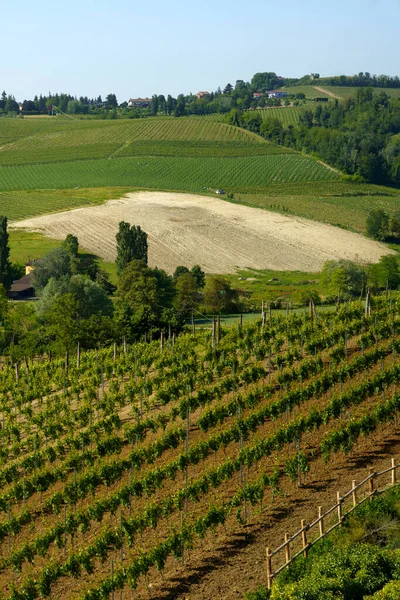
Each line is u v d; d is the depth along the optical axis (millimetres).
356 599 36625
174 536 41938
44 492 52219
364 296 143125
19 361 92625
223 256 186625
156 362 72750
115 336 94500
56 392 74438
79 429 63406
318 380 60500
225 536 44094
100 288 120750
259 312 134250
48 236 198750
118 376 74188
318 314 87688
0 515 50219
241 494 45781
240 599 38406
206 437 56344
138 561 40812
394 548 40125
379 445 52625
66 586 41812
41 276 155625
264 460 51875
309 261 186125
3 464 57531
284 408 57688
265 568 40625
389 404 54938
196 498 47188
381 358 64562
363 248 199750
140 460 52781
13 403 71375
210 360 72500
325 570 37938
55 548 45250
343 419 56562
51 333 96562
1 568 44094
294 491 47750
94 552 42531
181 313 125188
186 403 59625
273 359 72562
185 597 39250
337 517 43812
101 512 46469
